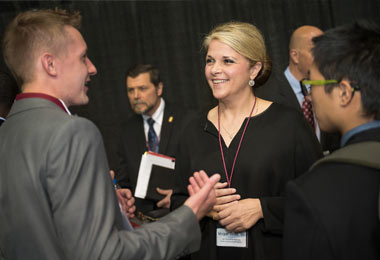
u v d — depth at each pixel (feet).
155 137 9.82
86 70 3.80
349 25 3.05
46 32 3.52
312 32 8.80
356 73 2.83
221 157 5.22
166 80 13.53
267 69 5.40
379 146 2.71
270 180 5.01
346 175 2.70
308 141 5.10
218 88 5.16
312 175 2.82
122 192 7.48
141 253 3.17
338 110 2.96
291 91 7.98
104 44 13.70
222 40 5.05
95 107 13.87
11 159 3.25
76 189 3.04
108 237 3.02
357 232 2.60
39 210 3.12
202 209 3.85
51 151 3.07
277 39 12.43
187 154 5.54
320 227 2.61
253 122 5.24
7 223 3.27
